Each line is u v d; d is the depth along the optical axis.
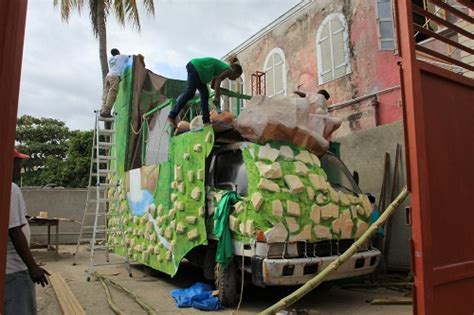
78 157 27.97
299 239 5.79
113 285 7.88
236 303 6.41
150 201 8.38
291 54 14.98
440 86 2.90
